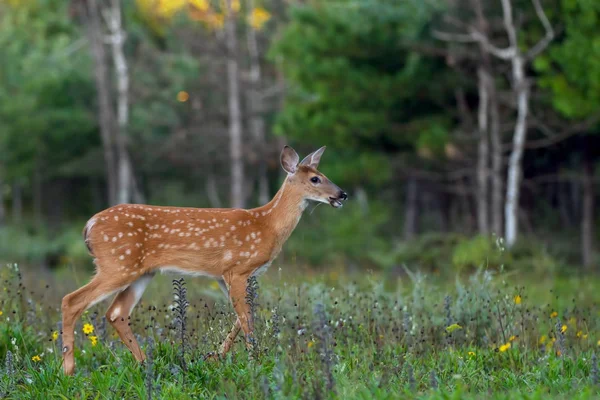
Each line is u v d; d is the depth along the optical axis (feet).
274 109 100.01
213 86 101.81
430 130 64.75
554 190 91.71
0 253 87.92
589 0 50.85
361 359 20.25
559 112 62.85
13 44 114.83
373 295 26.40
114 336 23.04
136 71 106.83
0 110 109.19
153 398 17.28
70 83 111.34
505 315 23.45
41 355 20.75
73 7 101.14
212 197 111.96
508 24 57.52
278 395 16.53
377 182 71.92
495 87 63.87
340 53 64.80
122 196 97.96
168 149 104.58
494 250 45.47
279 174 112.37
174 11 108.78
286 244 76.89
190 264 22.13
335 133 67.21
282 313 23.56
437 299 26.96
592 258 69.51
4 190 127.95
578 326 24.90
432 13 63.00
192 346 20.47
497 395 16.48
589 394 16.16
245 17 104.99
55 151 113.50
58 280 44.93
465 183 83.92
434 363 19.75
